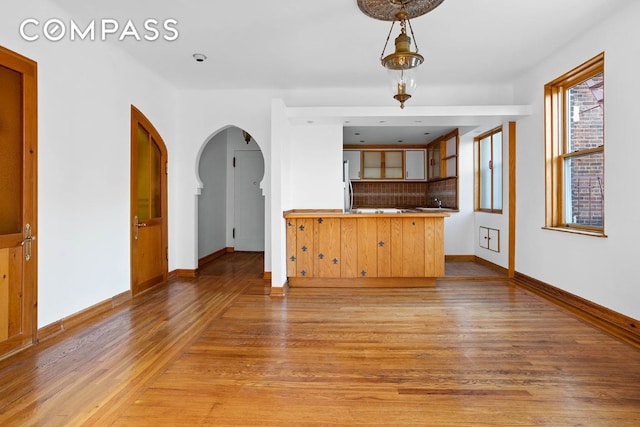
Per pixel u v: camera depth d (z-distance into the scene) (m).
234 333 2.84
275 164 4.07
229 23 3.10
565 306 3.50
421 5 2.45
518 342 2.63
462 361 2.33
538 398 1.89
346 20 3.05
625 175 2.85
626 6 2.80
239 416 1.75
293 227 4.36
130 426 1.67
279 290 4.01
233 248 7.34
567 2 2.75
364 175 7.93
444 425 1.67
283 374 2.17
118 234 3.64
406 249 4.30
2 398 1.89
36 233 2.62
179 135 4.97
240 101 4.93
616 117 2.93
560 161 3.88
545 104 3.92
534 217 4.18
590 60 3.21
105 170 3.44
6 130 2.44
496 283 4.46
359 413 1.77
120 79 3.69
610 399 1.87
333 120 4.57
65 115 2.93
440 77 4.46
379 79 4.53
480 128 5.34
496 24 3.11
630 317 2.83
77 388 2.00
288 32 3.27
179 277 4.92
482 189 5.91
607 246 3.05
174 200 4.93
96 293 3.30
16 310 2.48
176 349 2.53
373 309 3.45
